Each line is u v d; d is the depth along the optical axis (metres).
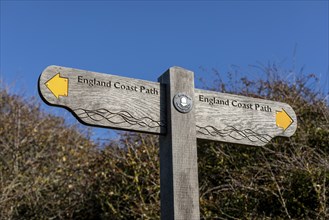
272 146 6.36
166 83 3.00
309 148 6.05
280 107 3.42
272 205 5.87
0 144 8.32
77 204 7.45
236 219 5.83
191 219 2.79
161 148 2.95
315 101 7.18
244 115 3.24
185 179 2.84
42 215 7.39
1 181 7.31
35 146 8.55
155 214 6.29
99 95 2.79
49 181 7.76
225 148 6.73
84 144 9.31
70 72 2.75
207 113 3.10
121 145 7.41
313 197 5.63
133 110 2.86
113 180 7.14
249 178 6.04
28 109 10.09
